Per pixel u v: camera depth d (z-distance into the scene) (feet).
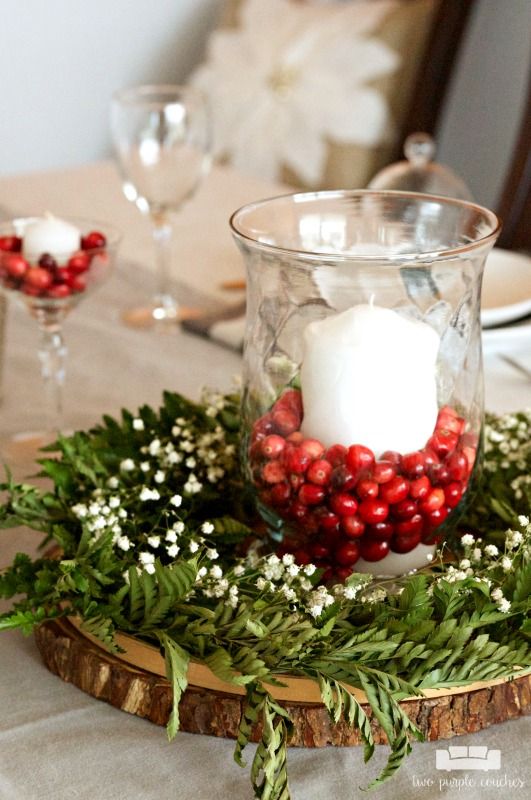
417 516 3.01
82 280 3.98
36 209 6.27
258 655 2.80
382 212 3.21
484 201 8.49
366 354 2.93
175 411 3.56
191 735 2.89
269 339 3.03
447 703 2.85
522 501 3.34
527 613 2.92
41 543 3.37
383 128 7.92
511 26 7.93
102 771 2.81
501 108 8.16
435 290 2.95
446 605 2.85
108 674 2.94
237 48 8.50
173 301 5.16
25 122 9.82
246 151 8.36
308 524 3.02
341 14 8.19
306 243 3.23
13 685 3.03
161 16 9.91
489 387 4.24
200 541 3.13
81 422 4.16
